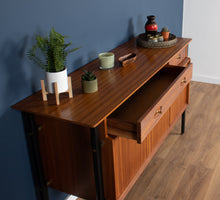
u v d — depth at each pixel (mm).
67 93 1522
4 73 1363
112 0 2057
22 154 1542
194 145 2391
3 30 1321
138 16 2459
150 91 1822
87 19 1848
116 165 1445
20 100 1470
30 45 1470
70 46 1751
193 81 3551
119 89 1524
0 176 1450
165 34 2168
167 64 1999
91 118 1281
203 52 3428
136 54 2027
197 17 3326
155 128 1881
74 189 1599
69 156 1504
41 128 1498
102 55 1824
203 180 2027
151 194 1942
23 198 1614
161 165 2188
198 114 2830
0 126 1393
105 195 1532
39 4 1478
